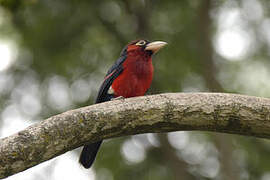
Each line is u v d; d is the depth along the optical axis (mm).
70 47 14281
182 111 5926
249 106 5938
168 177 13688
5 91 13633
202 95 6012
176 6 14648
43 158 5527
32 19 14211
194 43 14328
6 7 11117
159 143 13938
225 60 14305
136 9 14430
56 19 14305
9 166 5320
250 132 6055
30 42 14055
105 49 14461
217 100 5961
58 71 13961
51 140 5527
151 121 5934
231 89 13594
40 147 5461
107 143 13391
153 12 14680
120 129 5910
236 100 5969
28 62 13992
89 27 14633
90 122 5754
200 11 14039
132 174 13391
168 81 14031
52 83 13758
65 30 14305
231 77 13930
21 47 14086
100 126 5801
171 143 13867
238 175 12875
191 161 13648
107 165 13102
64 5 14453
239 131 6070
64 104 13328
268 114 5918
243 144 13719
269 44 14031
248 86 13539
